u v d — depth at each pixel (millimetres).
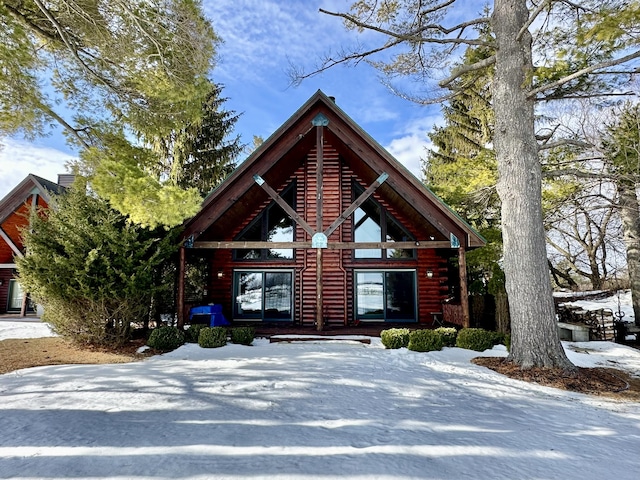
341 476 3086
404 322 13422
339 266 13648
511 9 8484
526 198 7902
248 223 14086
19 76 6945
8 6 6398
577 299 20719
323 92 11828
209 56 7676
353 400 5289
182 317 11016
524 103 8234
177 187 7703
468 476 3152
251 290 13883
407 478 3084
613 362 9008
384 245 11430
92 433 4000
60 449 3596
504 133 8281
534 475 3209
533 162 8055
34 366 7605
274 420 4434
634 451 3770
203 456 3445
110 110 7941
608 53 9203
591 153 11656
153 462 3322
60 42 7223
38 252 9195
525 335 7543
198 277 19594
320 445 3713
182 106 7949
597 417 4895
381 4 9938
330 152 14227
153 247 10328
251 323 13492
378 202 14031
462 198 13492
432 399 5469
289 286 13891
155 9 6848
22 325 14031
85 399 5234
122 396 5379
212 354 8758
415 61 10242
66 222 9320
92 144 7801
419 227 13586
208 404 5031
